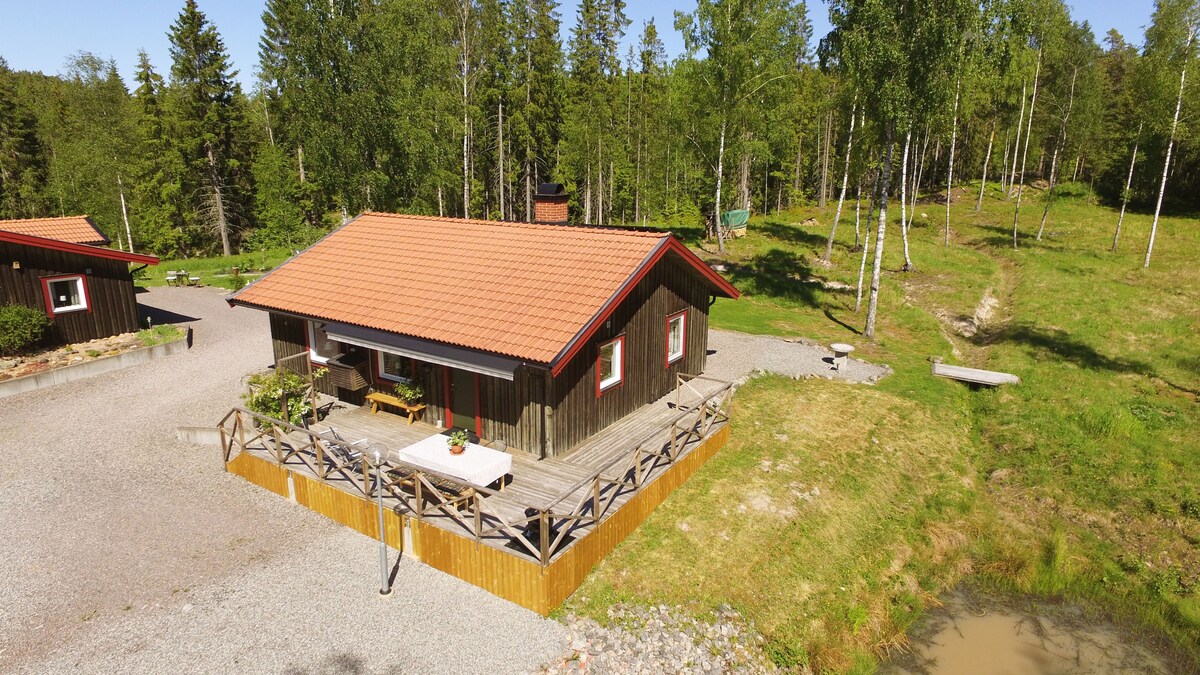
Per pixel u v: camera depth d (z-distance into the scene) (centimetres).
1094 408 1775
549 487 1159
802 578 1166
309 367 1619
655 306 1562
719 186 3572
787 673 983
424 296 1401
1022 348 2314
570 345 1117
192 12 4519
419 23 3350
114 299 2119
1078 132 4247
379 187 3112
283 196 4831
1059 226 4509
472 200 4931
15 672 834
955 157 6538
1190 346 2277
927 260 3609
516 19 4850
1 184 5141
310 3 2934
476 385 1323
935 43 2036
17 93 5666
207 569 1045
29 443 1450
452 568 1047
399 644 907
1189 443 1606
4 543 1095
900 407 1811
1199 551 1284
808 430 1631
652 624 988
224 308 2727
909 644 1114
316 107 3003
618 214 6062
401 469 1179
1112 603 1223
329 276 1600
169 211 4791
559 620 968
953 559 1323
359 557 1091
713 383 1827
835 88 4294
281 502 1249
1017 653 1103
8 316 1816
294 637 911
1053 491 1491
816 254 3700
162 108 4984
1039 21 3712
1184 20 2980
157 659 862
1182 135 3155
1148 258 3397
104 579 1014
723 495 1321
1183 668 1073
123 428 1530
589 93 5269
